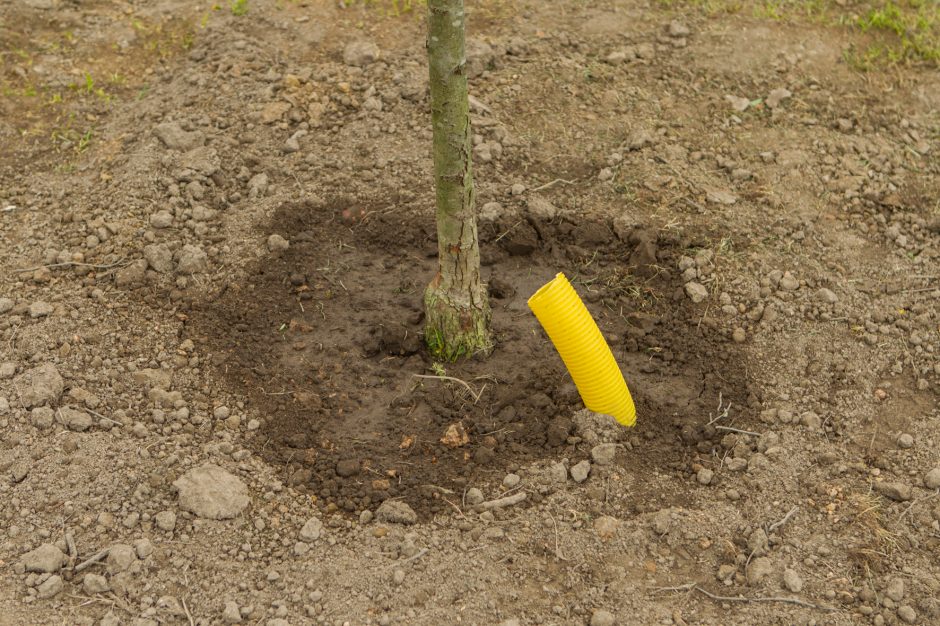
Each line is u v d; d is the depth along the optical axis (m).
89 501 3.52
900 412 3.76
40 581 3.40
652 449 3.67
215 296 3.95
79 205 4.14
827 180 4.30
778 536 3.51
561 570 3.46
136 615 3.37
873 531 3.51
